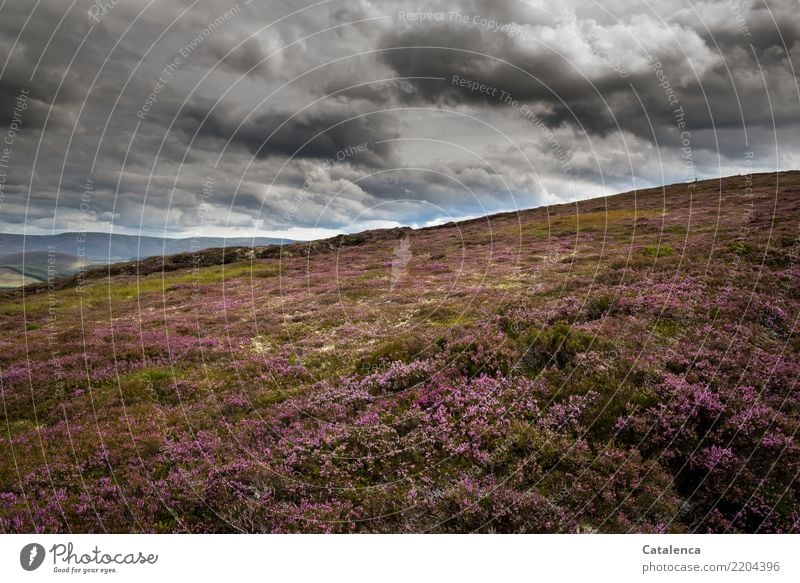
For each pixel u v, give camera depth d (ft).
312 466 26.09
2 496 24.70
